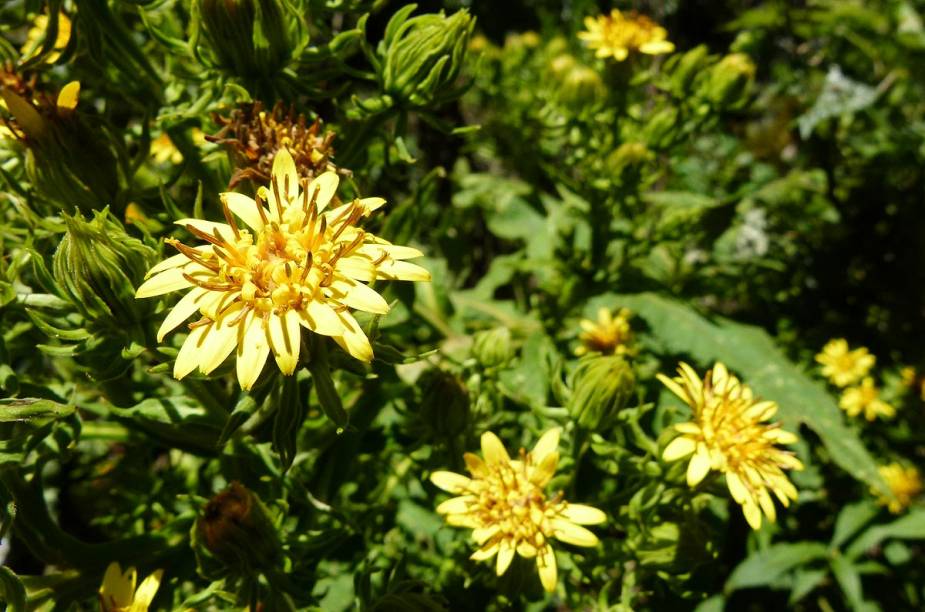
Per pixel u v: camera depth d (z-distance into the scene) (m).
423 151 0.46
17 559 0.34
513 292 0.44
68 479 0.34
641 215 0.36
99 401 0.29
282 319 0.21
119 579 0.24
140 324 0.23
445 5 0.42
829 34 0.47
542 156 0.39
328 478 0.27
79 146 0.24
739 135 0.53
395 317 0.31
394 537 0.29
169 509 0.28
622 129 0.33
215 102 0.25
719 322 0.33
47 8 0.25
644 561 0.26
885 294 0.43
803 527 0.36
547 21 0.44
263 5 0.24
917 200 0.43
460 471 0.27
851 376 0.39
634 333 0.32
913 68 0.47
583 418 0.25
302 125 0.24
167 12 0.27
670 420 0.26
